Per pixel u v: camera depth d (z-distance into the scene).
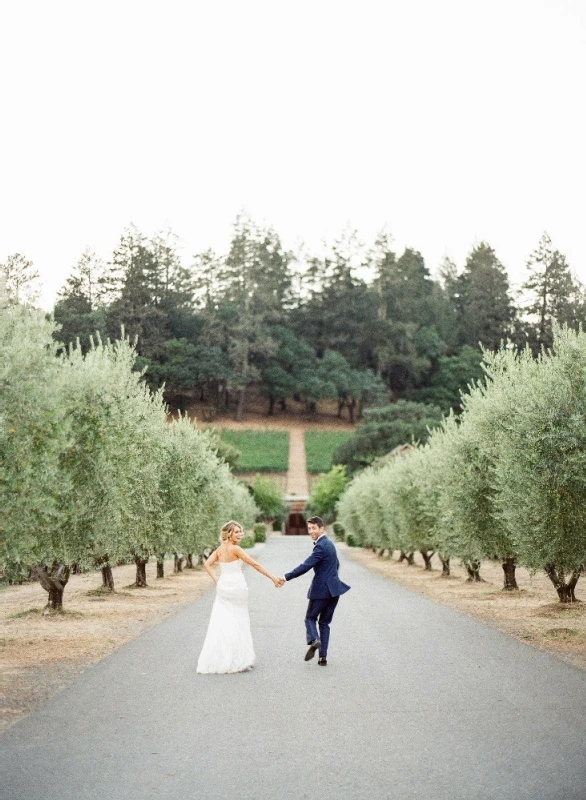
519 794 5.56
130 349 18.61
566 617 16.66
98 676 10.30
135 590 26.03
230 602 10.77
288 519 114.69
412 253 196.25
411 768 6.21
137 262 143.00
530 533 15.43
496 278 169.50
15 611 19.55
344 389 162.38
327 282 178.38
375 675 10.30
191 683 9.82
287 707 8.41
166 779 5.97
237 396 172.75
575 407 14.67
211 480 31.27
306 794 5.61
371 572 35.88
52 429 11.20
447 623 16.08
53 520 14.80
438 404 158.88
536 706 8.33
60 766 6.32
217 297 171.75
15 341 10.99
